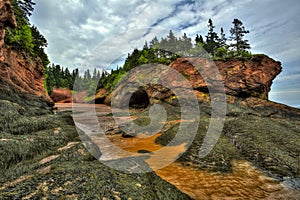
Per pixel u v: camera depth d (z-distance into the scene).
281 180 6.45
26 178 4.64
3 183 4.48
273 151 8.63
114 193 4.01
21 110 10.62
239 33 38.00
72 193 3.79
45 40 32.00
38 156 6.70
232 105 20.81
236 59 25.72
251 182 6.34
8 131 8.03
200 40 36.75
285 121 15.48
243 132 11.77
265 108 20.34
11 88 13.26
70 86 57.62
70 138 8.99
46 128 9.65
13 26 13.48
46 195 3.68
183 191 5.64
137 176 5.34
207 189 5.84
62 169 4.95
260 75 24.19
